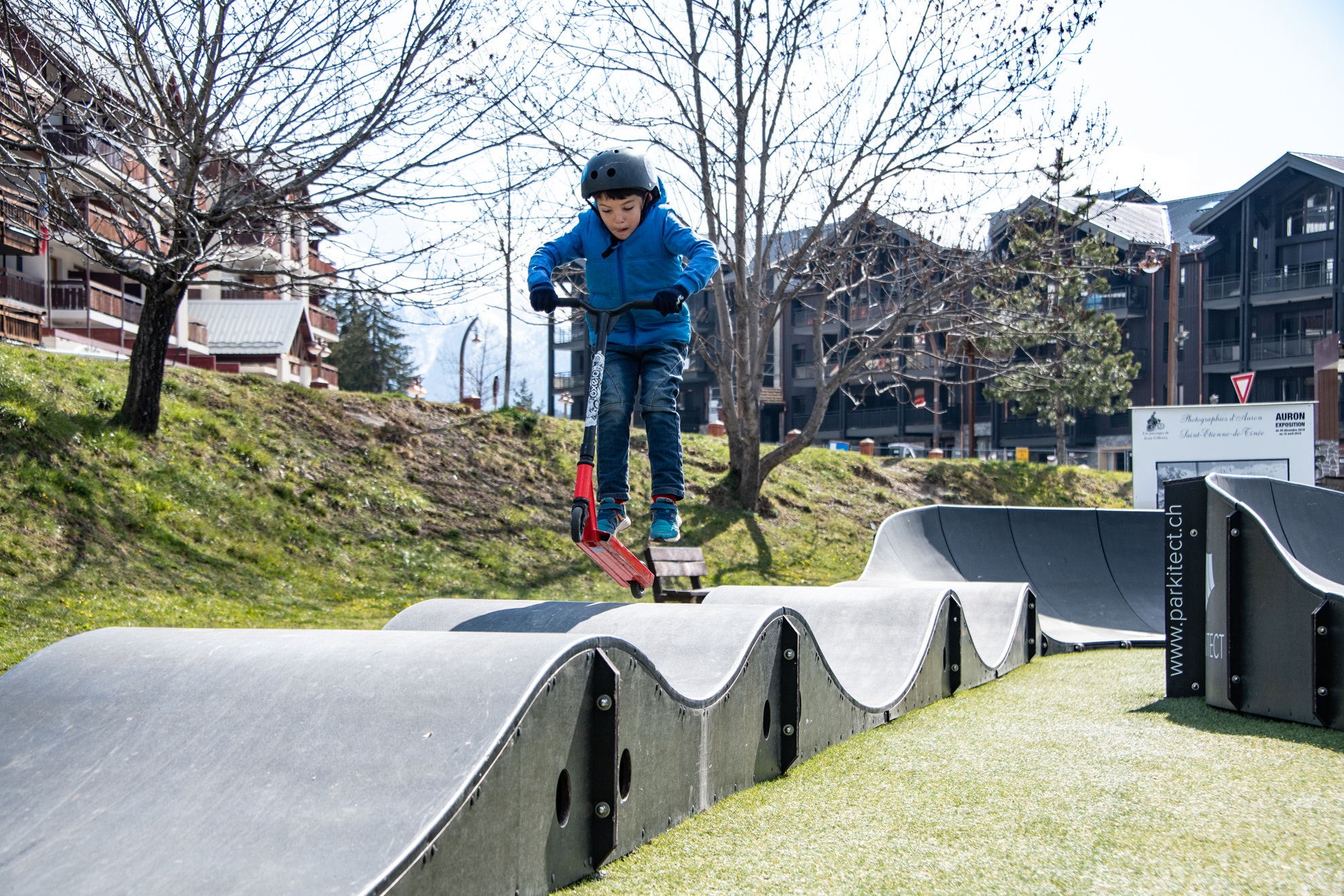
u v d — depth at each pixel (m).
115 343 35.56
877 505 20.61
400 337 71.19
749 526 17.75
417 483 15.39
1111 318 32.38
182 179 11.29
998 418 51.31
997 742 4.53
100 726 2.57
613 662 2.82
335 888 1.88
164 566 10.91
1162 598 11.55
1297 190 46.12
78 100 12.14
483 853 2.22
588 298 4.49
